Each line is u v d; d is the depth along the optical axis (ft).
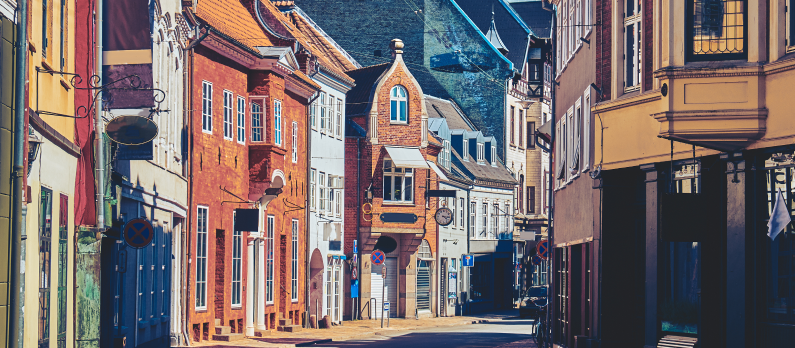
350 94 204.23
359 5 257.75
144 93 81.51
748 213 66.03
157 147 106.22
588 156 92.02
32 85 60.39
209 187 126.52
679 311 73.92
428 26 263.49
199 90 123.54
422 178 205.36
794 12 63.41
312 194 173.17
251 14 157.99
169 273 113.70
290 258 158.61
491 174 258.57
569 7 107.86
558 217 117.08
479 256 249.55
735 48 65.16
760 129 63.93
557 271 118.01
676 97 65.51
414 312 209.67
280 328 153.17
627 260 83.71
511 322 206.08
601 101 84.53
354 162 199.72
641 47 79.00
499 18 284.00
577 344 89.30
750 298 65.92
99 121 76.89
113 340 87.04
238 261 136.77
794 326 62.13
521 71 277.03
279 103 144.25
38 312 61.05
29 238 58.08
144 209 101.45
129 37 80.53
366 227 198.90
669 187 75.82
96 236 76.02
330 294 182.80
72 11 73.56
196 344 119.44
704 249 69.72
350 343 134.00
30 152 57.77
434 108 249.14
